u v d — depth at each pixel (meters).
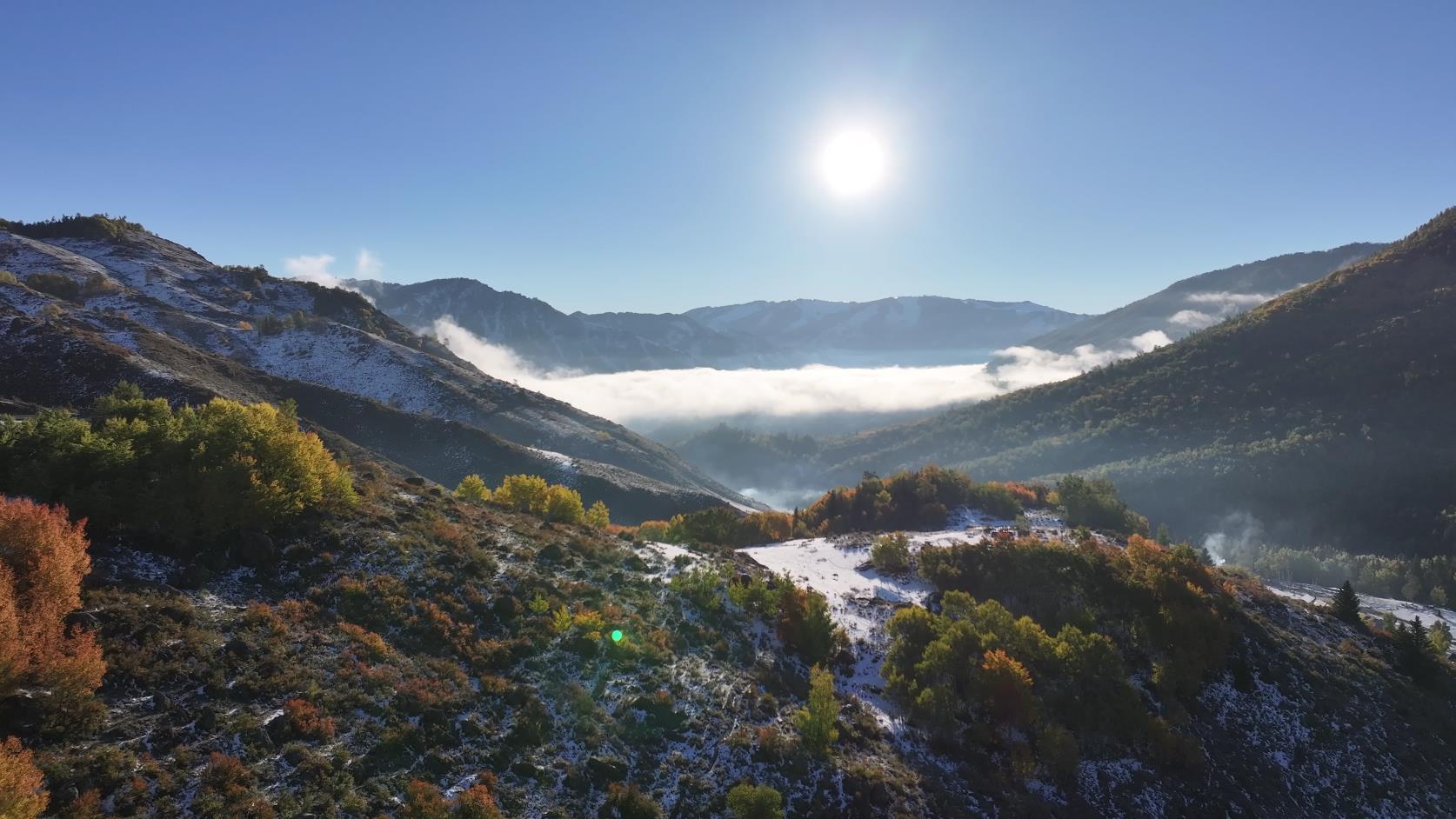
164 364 112.88
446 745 23.53
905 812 27.34
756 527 75.25
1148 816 32.47
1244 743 39.81
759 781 26.83
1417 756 42.25
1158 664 42.56
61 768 17.06
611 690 29.41
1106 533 69.69
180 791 18.00
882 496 80.06
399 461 121.81
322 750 21.20
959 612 43.25
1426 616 103.00
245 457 31.23
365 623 28.25
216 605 25.67
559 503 56.88
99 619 22.06
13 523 20.95
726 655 35.38
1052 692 37.19
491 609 32.16
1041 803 30.91
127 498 27.67
